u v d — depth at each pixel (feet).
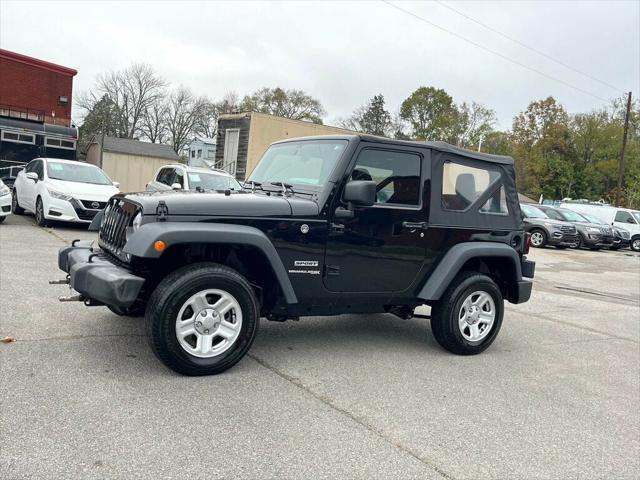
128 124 213.05
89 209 36.99
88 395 11.41
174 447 9.61
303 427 10.89
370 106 247.70
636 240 79.46
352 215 14.55
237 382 12.94
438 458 10.17
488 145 213.25
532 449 10.93
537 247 69.05
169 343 12.34
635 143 184.44
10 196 37.04
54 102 108.27
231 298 13.09
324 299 14.74
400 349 17.12
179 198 12.95
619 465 10.59
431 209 16.05
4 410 10.40
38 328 15.64
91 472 8.59
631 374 16.81
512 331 21.44
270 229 13.51
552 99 186.39
